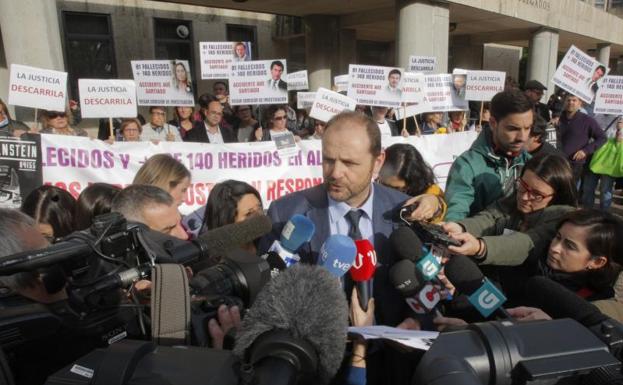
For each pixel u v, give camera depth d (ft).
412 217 5.35
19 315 2.46
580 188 20.89
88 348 2.68
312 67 38.91
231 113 25.08
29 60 17.07
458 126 22.74
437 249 5.19
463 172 8.07
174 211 5.20
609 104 16.10
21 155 12.07
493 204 7.40
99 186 7.68
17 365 2.48
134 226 3.03
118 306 2.87
